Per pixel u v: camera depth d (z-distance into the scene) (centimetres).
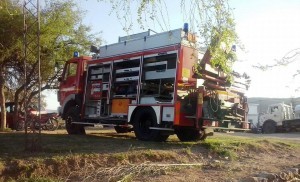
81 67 1461
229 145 1063
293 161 1002
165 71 1137
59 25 1866
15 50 1827
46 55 1958
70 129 1470
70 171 705
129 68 1252
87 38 2111
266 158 1014
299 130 3203
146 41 1212
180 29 1103
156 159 845
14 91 2147
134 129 1204
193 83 1098
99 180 661
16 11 1662
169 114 1105
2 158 714
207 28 517
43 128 1947
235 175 763
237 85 1231
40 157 732
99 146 938
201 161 883
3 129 1705
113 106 1298
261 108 4559
